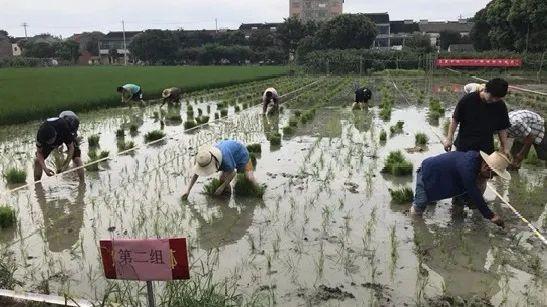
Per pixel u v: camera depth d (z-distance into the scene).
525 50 45.03
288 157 10.02
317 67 47.31
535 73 41.38
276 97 16.23
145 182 8.23
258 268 5.04
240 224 6.29
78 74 44.88
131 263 3.25
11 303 4.23
